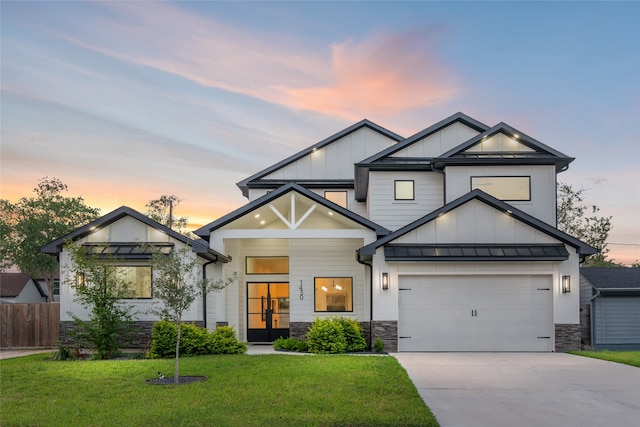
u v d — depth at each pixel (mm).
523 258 17562
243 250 22625
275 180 24422
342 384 10797
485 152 20328
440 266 17938
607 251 36500
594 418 8336
